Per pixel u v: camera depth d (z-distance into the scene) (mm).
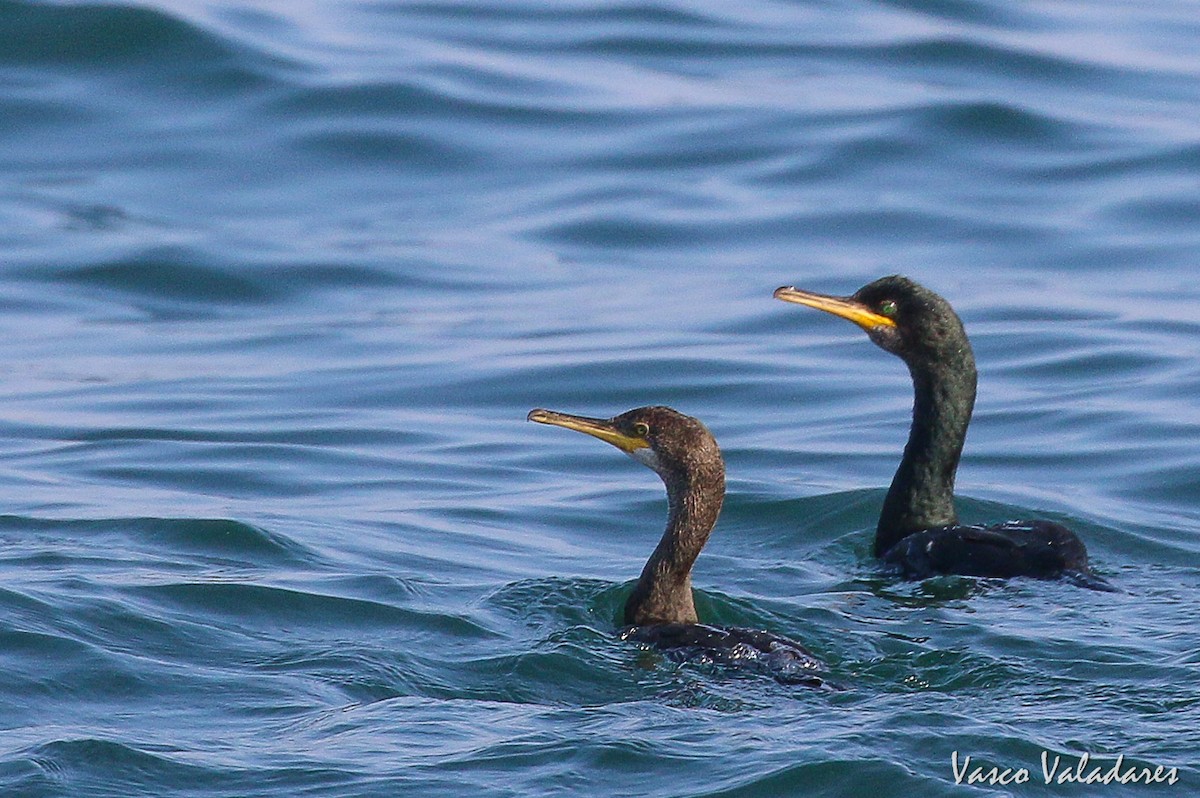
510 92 31266
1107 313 22062
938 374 14172
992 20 35281
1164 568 13703
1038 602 12352
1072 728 9719
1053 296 22938
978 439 17609
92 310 23734
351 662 10992
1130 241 25297
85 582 12180
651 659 11031
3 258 25156
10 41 31359
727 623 12141
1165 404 18328
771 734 9594
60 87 30688
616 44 33812
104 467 16734
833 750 9320
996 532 13523
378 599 12320
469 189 28281
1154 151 28250
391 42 33312
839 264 24828
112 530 14086
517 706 10266
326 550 13789
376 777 9133
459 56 32688
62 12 31547
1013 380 19500
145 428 18234
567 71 32406
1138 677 10625
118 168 28703
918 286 14305
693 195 27734
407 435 18000
